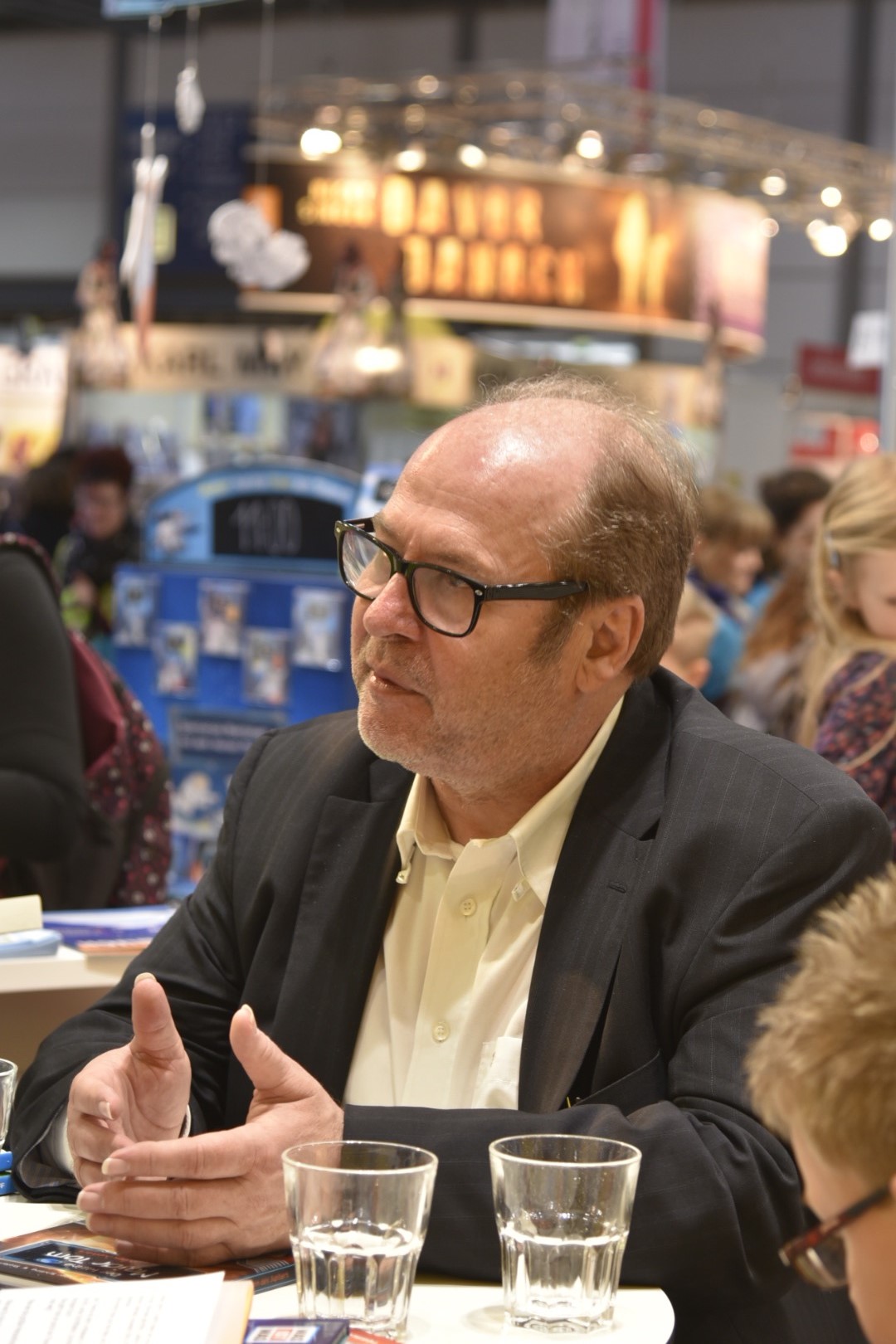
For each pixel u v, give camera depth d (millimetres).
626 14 9445
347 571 1604
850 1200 908
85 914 2443
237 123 8680
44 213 13922
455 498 1519
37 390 9023
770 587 5840
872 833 1556
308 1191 1149
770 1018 998
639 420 1647
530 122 9938
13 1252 1290
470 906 1607
